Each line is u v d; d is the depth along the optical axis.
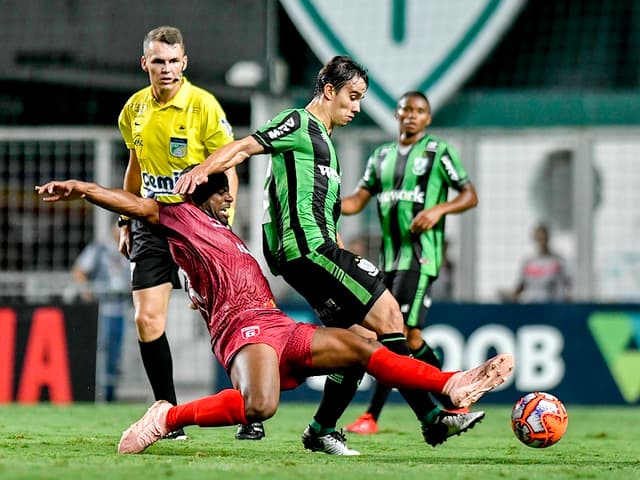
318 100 21.48
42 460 18.75
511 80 48.91
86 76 50.25
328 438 21.14
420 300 27.95
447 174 28.17
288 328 18.88
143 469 16.95
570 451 23.45
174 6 50.72
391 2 47.44
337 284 20.47
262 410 18.23
